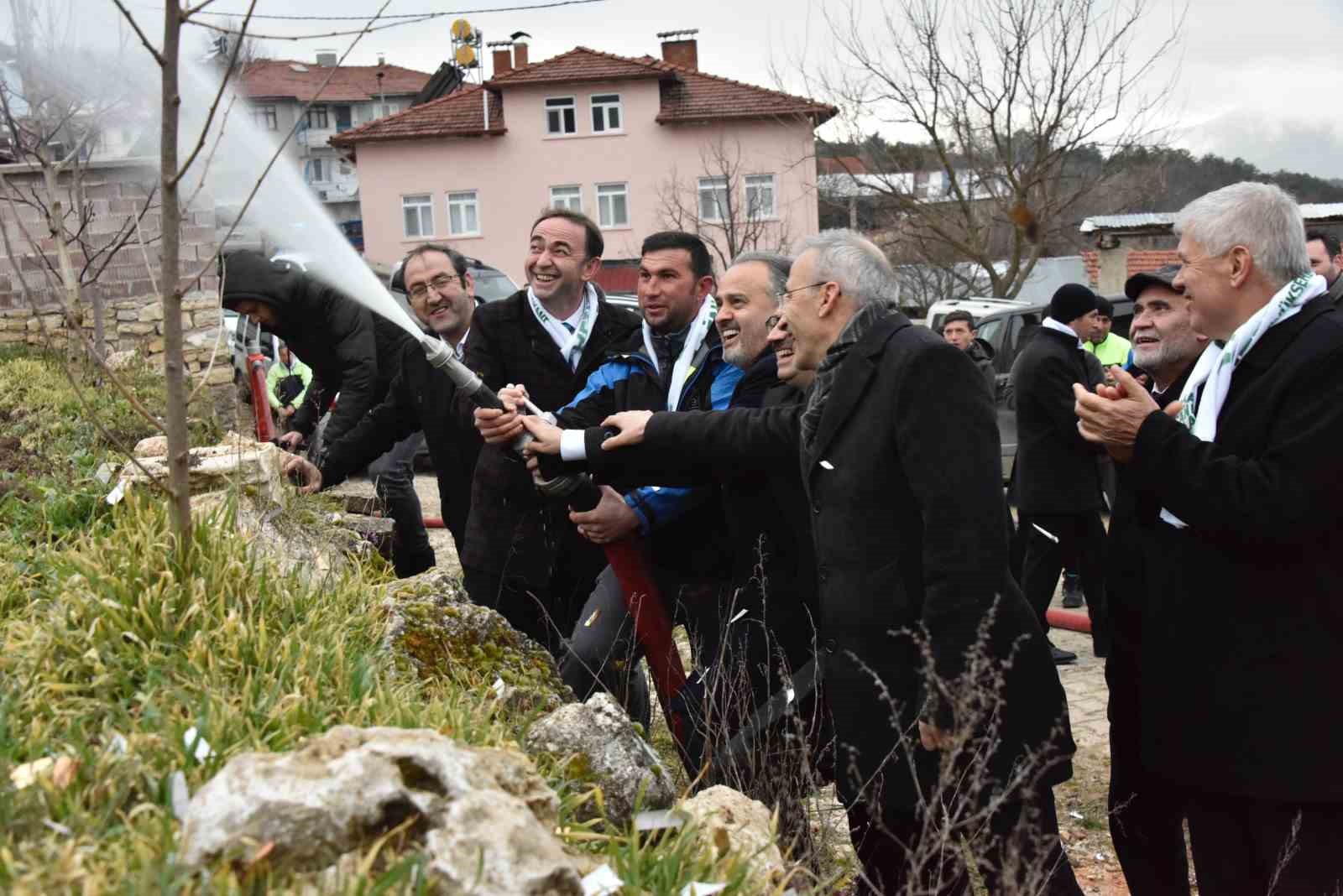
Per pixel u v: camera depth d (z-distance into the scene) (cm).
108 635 306
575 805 278
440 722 294
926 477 323
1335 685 317
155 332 909
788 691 371
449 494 539
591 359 502
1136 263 2302
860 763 334
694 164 4138
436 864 202
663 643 435
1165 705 337
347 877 201
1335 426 309
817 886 318
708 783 388
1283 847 324
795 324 356
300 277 595
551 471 417
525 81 4134
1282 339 323
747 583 408
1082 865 469
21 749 257
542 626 503
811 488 352
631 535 436
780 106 4059
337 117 5428
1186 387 355
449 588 379
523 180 4209
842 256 348
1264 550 321
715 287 472
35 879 200
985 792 321
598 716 307
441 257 525
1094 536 687
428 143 4206
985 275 2764
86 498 433
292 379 934
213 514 359
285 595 342
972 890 338
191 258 916
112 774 241
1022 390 688
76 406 644
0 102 591
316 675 298
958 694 312
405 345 542
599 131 4178
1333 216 1847
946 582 318
